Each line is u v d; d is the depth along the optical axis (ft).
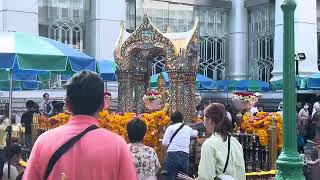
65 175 10.25
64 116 39.78
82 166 10.30
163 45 46.34
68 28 90.74
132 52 49.06
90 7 91.86
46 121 40.65
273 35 101.76
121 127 36.88
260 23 105.60
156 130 37.35
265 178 35.22
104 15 89.40
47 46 31.89
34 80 51.06
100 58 88.48
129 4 98.27
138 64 50.16
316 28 97.14
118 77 50.03
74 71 32.86
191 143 37.19
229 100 96.58
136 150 22.13
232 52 108.17
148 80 51.08
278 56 96.58
